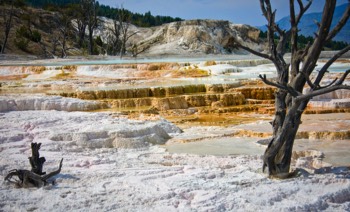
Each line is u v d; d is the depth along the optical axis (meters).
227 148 11.33
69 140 11.25
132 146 11.37
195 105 18.66
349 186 7.25
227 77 24.69
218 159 9.93
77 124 12.69
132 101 17.92
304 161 9.80
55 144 10.76
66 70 28.08
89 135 11.37
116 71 27.48
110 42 60.53
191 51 59.97
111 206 6.41
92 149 10.91
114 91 19.12
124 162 9.55
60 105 16.48
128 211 6.24
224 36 63.53
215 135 12.79
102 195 6.89
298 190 7.13
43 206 6.44
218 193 6.84
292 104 7.76
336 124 14.10
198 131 13.62
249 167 8.80
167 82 23.31
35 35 55.44
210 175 7.97
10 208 6.40
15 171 7.69
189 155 10.35
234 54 61.88
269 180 7.64
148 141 11.92
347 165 9.72
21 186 7.42
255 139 12.38
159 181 7.56
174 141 12.16
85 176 7.98
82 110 16.72
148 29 72.44
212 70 27.25
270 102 19.17
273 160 7.90
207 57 48.97
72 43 60.56
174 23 65.19
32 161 7.70
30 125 12.40
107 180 7.77
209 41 62.16
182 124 15.30
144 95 19.61
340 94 18.80
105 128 11.85
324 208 6.53
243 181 7.55
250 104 19.12
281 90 8.03
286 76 8.19
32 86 21.69
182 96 18.66
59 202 6.56
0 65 32.41
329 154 10.76
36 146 7.71
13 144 10.71
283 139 7.79
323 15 7.67
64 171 8.40
